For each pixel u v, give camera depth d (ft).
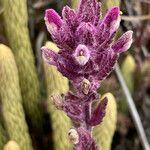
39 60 0.92
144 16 0.93
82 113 0.51
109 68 0.48
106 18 0.47
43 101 0.87
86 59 0.45
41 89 0.90
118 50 0.49
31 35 0.96
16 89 0.75
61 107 0.51
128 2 0.97
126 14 0.96
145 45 1.00
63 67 0.48
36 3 0.98
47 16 0.47
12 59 0.74
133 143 0.89
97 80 0.48
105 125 0.71
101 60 0.47
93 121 0.51
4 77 0.74
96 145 0.51
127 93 0.85
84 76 0.48
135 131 0.89
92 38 0.46
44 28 0.96
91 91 0.48
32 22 0.96
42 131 0.85
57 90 0.72
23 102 0.83
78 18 0.47
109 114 0.70
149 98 0.94
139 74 0.91
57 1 0.96
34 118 0.84
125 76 0.91
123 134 0.88
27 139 0.76
